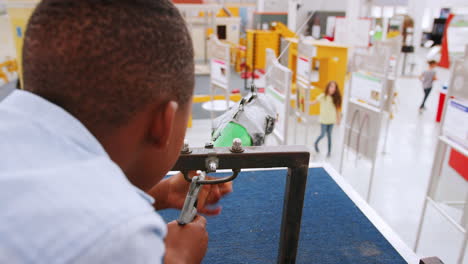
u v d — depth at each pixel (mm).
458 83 2055
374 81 2908
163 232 344
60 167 313
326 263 1182
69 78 350
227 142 859
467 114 1975
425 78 5914
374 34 9039
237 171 712
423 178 3705
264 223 1393
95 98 358
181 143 471
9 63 3930
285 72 2807
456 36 9047
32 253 266
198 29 8297
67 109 362
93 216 288
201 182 649
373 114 2973
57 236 272
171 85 395
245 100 977
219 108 4754
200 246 563
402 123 5422
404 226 2887
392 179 3666
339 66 5582
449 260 2502
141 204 334
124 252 285
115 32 345
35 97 350
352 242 1290
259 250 1238
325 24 8945
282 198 1569
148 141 416
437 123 5461
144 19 360
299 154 736
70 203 288
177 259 510
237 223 1390
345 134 3420
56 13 346
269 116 993
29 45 358
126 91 360
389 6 9852
